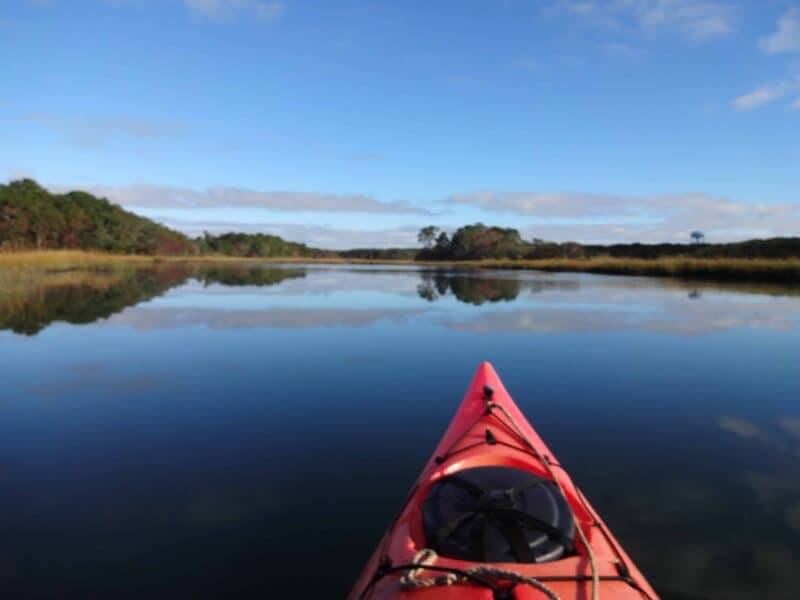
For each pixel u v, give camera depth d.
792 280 21.23
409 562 2.46
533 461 3.45
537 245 60.56
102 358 8.22
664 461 4.70
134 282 21.28
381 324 11.29
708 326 10.85
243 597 2.99
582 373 7.50
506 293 17.86
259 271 34.12
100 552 3.40
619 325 11.07
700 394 6.57
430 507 2.83
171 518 3.79
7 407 6.07
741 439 5.19
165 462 4.70
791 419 5.71
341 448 5.00
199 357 8.34
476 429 4.10
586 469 4.55
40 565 3.26
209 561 3.31
